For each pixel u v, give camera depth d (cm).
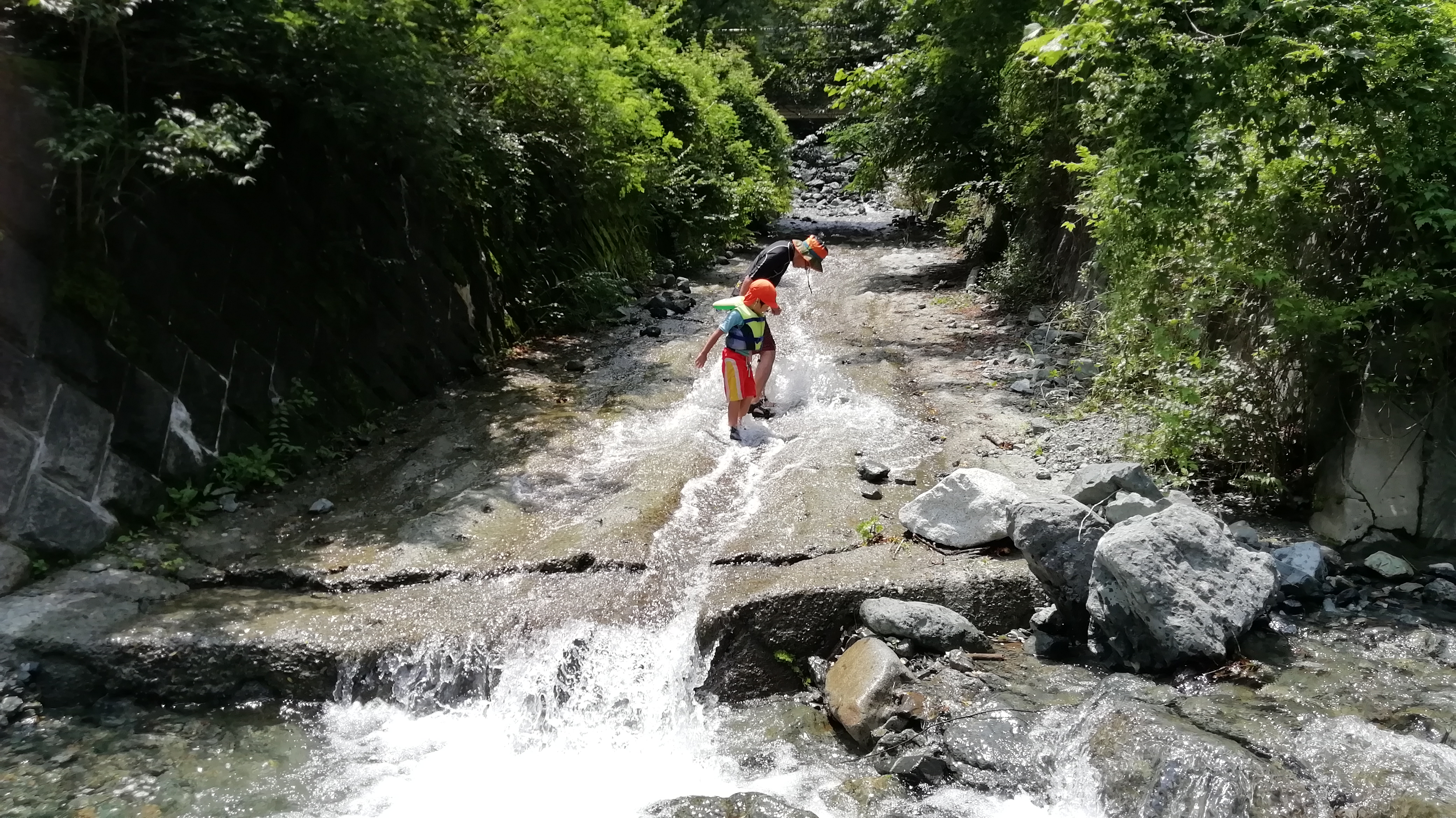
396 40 675
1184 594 437
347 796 399
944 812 370
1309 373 589
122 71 564
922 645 471
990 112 1351
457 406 798
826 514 595
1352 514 548
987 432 732
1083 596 475
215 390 623
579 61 1018
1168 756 364
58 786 396
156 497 569
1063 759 387
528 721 457
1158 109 523
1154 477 624
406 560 539
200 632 471
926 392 837
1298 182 566
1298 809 338
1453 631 460
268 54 645
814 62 3084
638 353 968
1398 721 388
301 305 705
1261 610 455
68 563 518
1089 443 688
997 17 1159
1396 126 510
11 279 520
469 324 899
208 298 633
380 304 784
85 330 551
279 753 427
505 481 651
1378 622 473
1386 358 556
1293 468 606
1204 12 529
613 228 1276
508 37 954
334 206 749
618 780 414
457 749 435
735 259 1620
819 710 458
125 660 458
